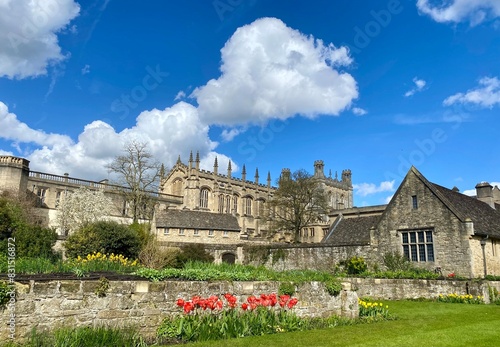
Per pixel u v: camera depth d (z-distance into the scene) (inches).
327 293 599.8
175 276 483.5
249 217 3914.9
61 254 1213.1
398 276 1013.2
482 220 1240.2
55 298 374.0
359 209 2955.2
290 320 502.3
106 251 1215.6
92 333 355.3
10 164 2418.8
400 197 1275.8
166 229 2255.2
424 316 641.6
